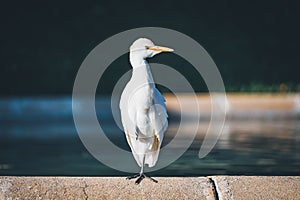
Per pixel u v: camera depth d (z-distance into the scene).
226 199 5.59
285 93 17.97
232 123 15.00
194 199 5.57
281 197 5.61
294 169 8.77
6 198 5.54
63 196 5.56
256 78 21.05
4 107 16.55
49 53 22.31
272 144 11.26
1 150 11.36
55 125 15.37
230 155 10.08
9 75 21.09
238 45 22.73
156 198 5.55
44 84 20.80
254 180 5.77
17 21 22.92
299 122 15.22
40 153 10.97
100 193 5.58
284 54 22.50
